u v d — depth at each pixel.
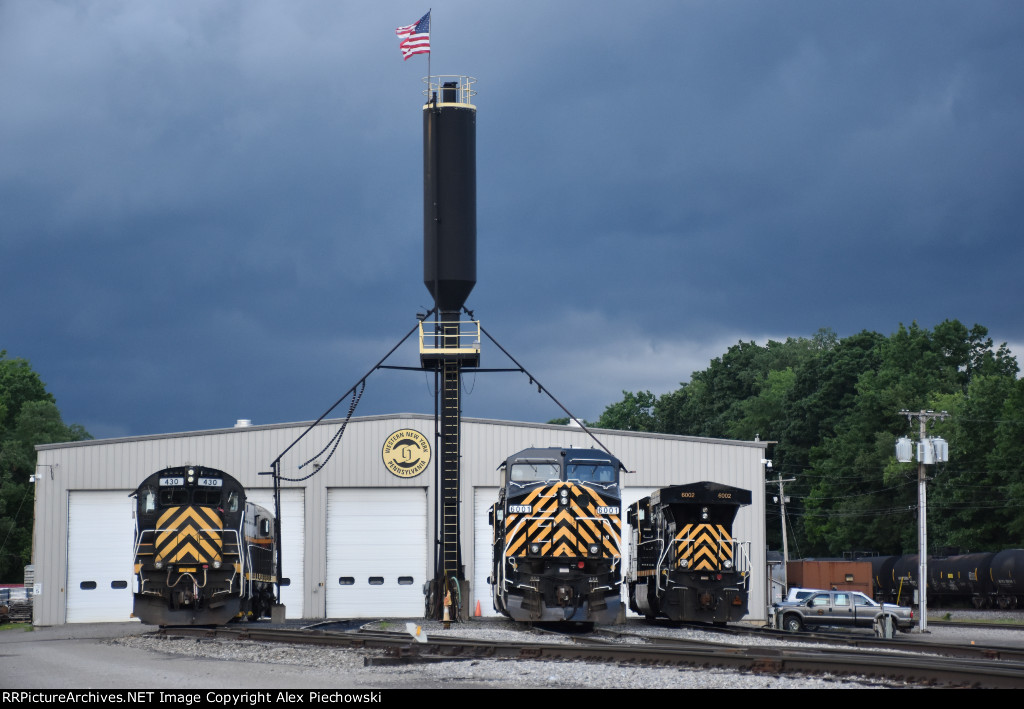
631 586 39.38
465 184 36.19
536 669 17.55
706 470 47.06
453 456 35.28
